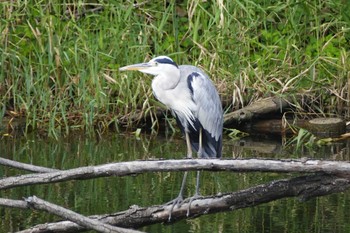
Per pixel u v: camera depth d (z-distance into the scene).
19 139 13.52
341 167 8.18
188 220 9.87
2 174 11.42
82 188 10.95
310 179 8.38
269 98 14.41
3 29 14.72
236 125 14.28
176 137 13.82
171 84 10.27
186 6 15.83
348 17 15.08
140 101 14.46
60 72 14.57
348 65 14.60
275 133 14.16
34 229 8.30
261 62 14.66
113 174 8.00
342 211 10.05
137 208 8.51
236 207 8.53
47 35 14.78
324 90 14.54
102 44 14.60
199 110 10.34
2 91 14.57
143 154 12.45
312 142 13.23
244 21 15.09
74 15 15.36
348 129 14.06
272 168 8.14
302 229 9.36
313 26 15.49
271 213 10.09
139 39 14.91
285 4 15.26
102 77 14.47
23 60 14.59
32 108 14.22
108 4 15.02
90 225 7.65
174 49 14.89
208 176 11.55
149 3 15.57
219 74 14.59
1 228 9.44
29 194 10.64
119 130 14.26
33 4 15.46
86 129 14.01
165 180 11.36
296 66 14.78
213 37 14.75
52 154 12.48
